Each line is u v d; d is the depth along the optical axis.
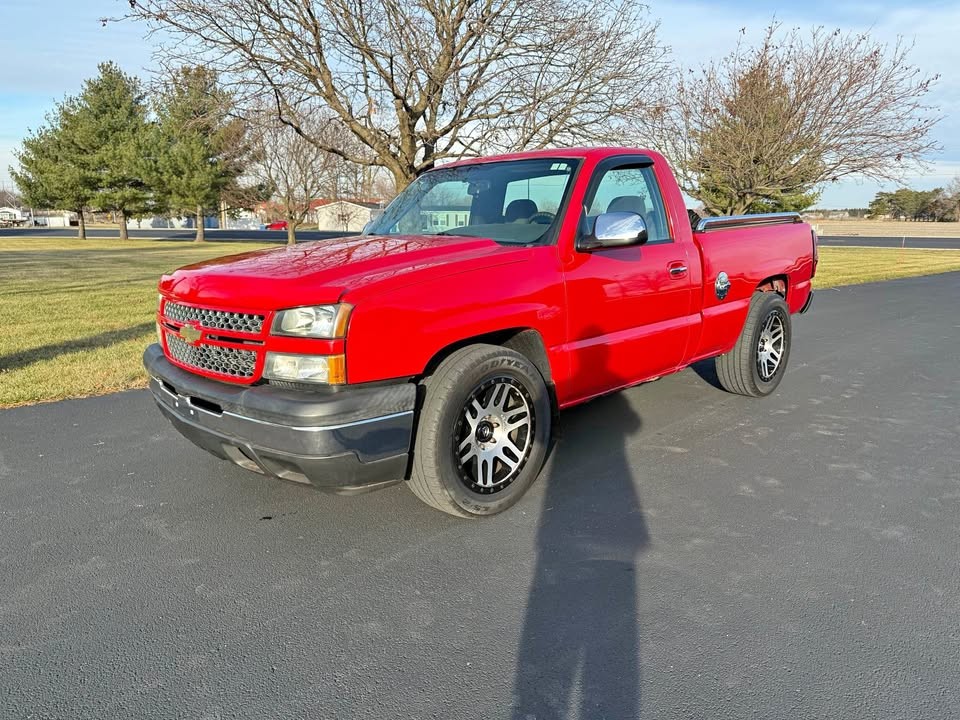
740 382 5.62
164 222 91.19
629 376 4.36
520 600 2.80
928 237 50.81
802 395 5.99
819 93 17.30
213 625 2.66
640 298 4.26
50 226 97.12
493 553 3.20
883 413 5.45
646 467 4.26
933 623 2.63
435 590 2.89
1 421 5.22
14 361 7.19
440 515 3.60
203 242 44.25
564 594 2.85
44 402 5.76
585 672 2.36
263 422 2.98
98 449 4.61
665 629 2.60
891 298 13.44
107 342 8.29
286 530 3.44
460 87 11.20
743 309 5.37
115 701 2.24
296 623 2.66
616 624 2.63
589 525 3.48
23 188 48.41
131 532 3.42
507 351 3.44
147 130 45.06
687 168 19.05
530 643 2.52
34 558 3.17
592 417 5.29
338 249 3.73
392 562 3.12
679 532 3.40
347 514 3.62
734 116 18.70
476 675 2.35
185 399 3.38
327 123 12.54
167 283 3.68
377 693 2.27
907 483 4.03
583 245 3.85
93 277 17.30
